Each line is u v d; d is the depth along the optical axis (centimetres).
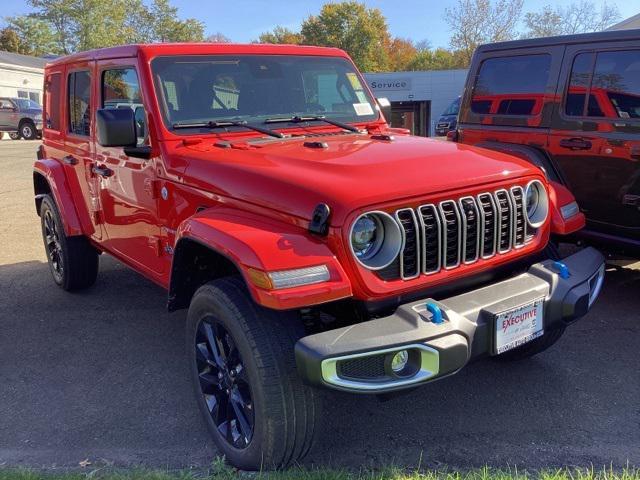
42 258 730
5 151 2269
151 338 476
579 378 386
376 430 337
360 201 264
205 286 300
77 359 443
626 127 464
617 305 502
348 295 260
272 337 271
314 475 279
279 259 256
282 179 289
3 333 494
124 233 438
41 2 6525
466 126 598
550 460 303
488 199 306
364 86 472
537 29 4834
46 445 334
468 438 326
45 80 565
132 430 348
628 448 310
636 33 461
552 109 516
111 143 357
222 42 425
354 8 6531
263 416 271
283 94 423
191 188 341
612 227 488
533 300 291
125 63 405
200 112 386
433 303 269
